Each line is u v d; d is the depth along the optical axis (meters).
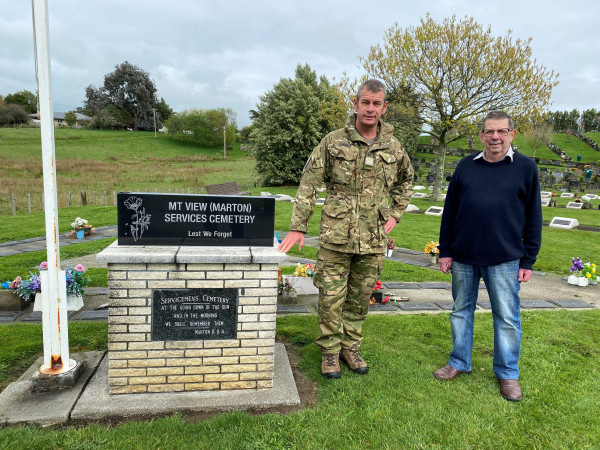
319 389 2.96
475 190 2.94
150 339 2.72
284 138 27.62
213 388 2.86
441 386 3.04
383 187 2.91
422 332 4.15
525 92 16.61
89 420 2.55
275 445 2.33
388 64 17.70
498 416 2.67
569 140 54.34
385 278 6.54
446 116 18.25
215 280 2.72
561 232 11.63
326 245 2.92
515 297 2.97
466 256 3.04
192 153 52.34
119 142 54.19
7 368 3.16
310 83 29.75
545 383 3.12
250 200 2.83
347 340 3.29
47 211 2.63
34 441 2.28
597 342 3.98
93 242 8.70
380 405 2.74
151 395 2.76
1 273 6.13
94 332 3.88
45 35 2.43
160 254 2.59
